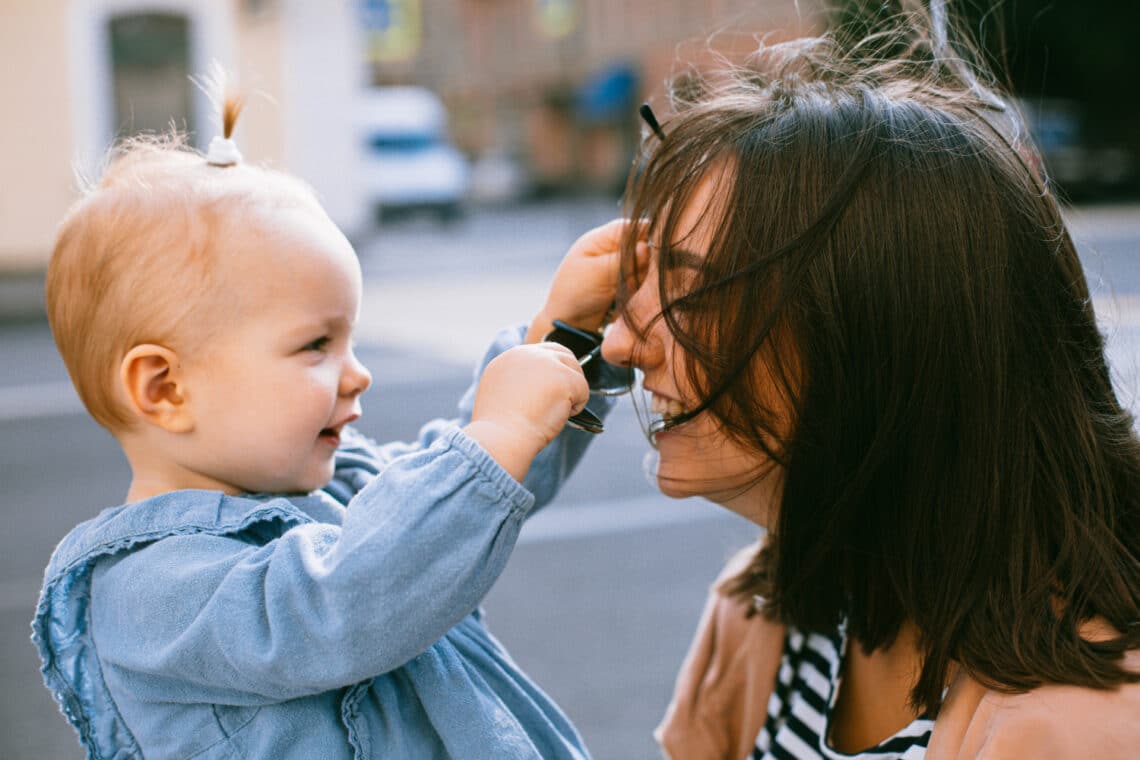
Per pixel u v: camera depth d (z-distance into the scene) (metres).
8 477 5.73
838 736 1.24
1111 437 1.12
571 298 1.31
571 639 3.64
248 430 1.10
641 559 4.38
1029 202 1.06
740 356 1.04
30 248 12.79
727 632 1.40
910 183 1.02
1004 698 0.99
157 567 1.06
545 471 1.35
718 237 1.05
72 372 1.14
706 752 1.40
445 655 1.13
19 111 12.60
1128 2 22.12
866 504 1.08
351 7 14.51
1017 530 1.03
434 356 8.66
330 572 0.97
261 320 1.09
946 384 1.02
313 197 1.21
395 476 1.00
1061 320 1.07
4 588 4.15
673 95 1.36
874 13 1.31
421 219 21.84
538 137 39.78
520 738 1.11
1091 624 1.03
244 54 13.85
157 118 13.37
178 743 1.06
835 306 1.01
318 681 0.98
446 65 44.47
